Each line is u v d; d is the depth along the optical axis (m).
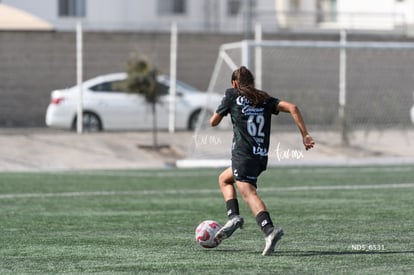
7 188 54.59
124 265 27.53
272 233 28.14
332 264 27.47
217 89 87.69
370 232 35.12
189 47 101.00
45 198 49.09
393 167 71.69
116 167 74.31
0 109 93.31
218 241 30.08
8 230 36.16
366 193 51.22
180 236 34.22
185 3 119.31
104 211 42.94
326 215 40.78
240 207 44.56
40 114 94.50
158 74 82.44
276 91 99.12
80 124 84.94
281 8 129.38
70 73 95.50
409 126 90.19
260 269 26.61
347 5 133.38
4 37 93.06
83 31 95.94
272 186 55.97
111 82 88.62
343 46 75.31
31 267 27.34
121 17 114.56
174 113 87.56
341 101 85.25
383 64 100.62
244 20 114.62
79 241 32.94
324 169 69.88
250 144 28.86
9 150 77.00
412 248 30.83
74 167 74.75
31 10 107.44
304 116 84.94
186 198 49.09
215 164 72.75
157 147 81.81
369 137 87.00
